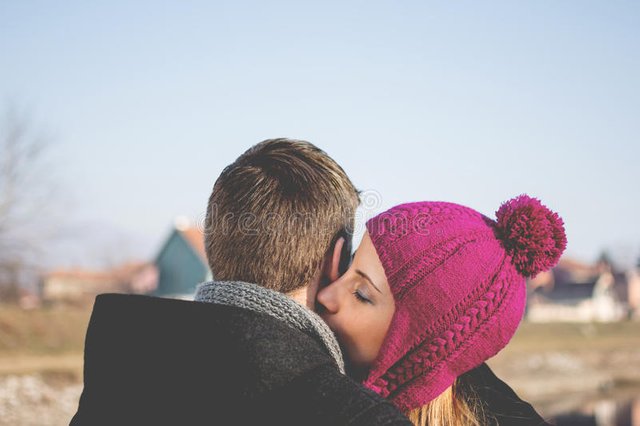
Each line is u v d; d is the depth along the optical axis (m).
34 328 24.38
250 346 1.32
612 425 25.81
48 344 23.81
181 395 1.32
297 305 1.44
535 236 1.69
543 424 1.86
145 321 1.41
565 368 40.09
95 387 1.44
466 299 1.65
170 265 40.84
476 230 1.72
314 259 1.51
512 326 1.70
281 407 1.26
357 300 1.70
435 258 1.66
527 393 34.69
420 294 1.65
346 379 1.31
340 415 1.24
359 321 1.69
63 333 24.83
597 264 73.12
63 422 17.86
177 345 1.35
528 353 41.41
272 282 1.48
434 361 1.66
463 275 1.65
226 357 1.32
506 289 1.68
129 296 1.48
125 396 1.37
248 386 1.29
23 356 22.31
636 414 28.89
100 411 1.41
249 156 1.57
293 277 1.50
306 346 1.36
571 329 52.44
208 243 1.56
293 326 1.43
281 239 1.47
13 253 26.02
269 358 1.31
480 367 1.94
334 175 1.56
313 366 1.33
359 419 1.23
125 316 1.44
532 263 1.71
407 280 1.66
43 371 20.28
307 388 1.28
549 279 67.00
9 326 24.16
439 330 1.65
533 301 64.19
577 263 75.31
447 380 1.69
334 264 1.60
